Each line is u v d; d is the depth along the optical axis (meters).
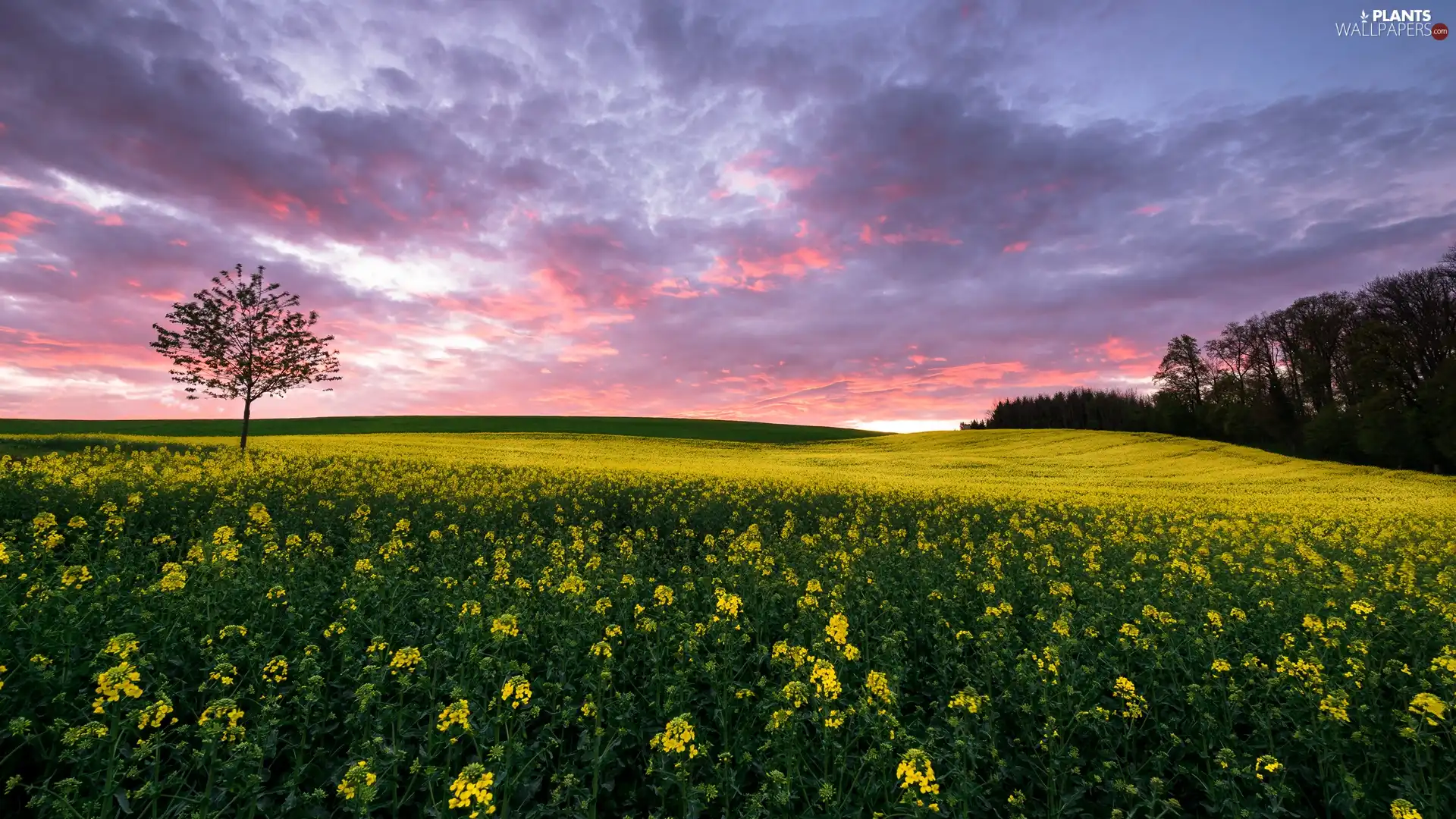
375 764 5.51
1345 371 58.84
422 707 7.24
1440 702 6.12
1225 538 18.62
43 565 10.08
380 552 12.45
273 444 40.78
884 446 72.56
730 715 7.11
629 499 21.58
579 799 5.80
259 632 7.96
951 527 19.83
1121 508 24.64
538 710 6.54
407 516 17.06
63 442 31.17
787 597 11.17
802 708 7.29
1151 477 44.41
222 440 42.53
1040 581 12.78
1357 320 59.69
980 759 6.49
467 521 17.30
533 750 6.47
